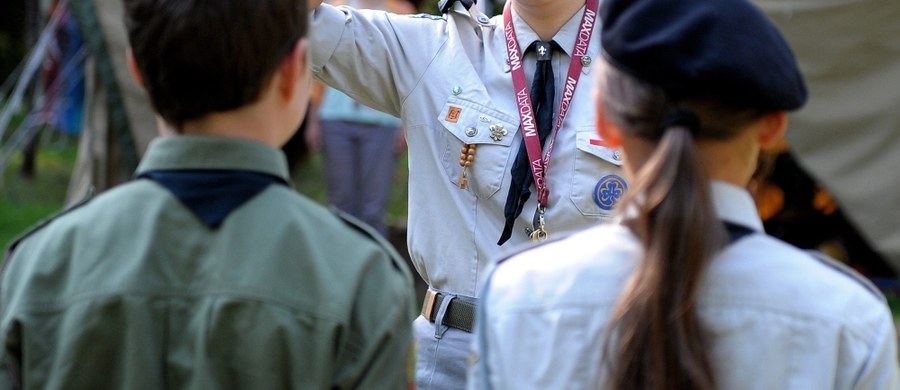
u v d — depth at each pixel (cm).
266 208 179
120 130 727
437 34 299
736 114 172
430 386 285
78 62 904
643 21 174
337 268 179
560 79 291
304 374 173
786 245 179
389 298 181
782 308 170
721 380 168
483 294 184
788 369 168
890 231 640
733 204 177
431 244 290
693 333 164
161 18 175
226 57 175
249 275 174
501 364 177
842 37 621
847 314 171
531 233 284
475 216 287
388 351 178
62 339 173
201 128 182
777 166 720
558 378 173
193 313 174
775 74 171
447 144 289
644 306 164
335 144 722
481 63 297
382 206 732
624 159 181
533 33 293
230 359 172
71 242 179
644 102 172
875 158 635
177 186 179
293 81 184
